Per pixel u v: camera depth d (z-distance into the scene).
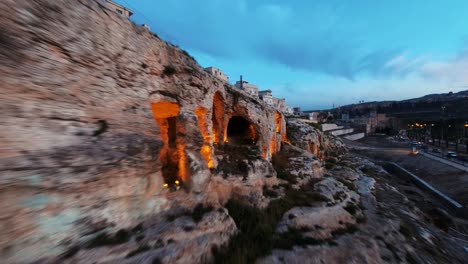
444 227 30.09
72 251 9.27
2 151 7.45
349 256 16.23
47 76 9.18
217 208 16.45
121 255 10.08
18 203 7.87
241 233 16.06
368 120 191.25
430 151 83.44
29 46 8.62
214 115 29.48
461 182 45.84
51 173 8.69
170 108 18.20
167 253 11.08
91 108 11.03
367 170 56.62
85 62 10.94
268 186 24.61
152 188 14.08
